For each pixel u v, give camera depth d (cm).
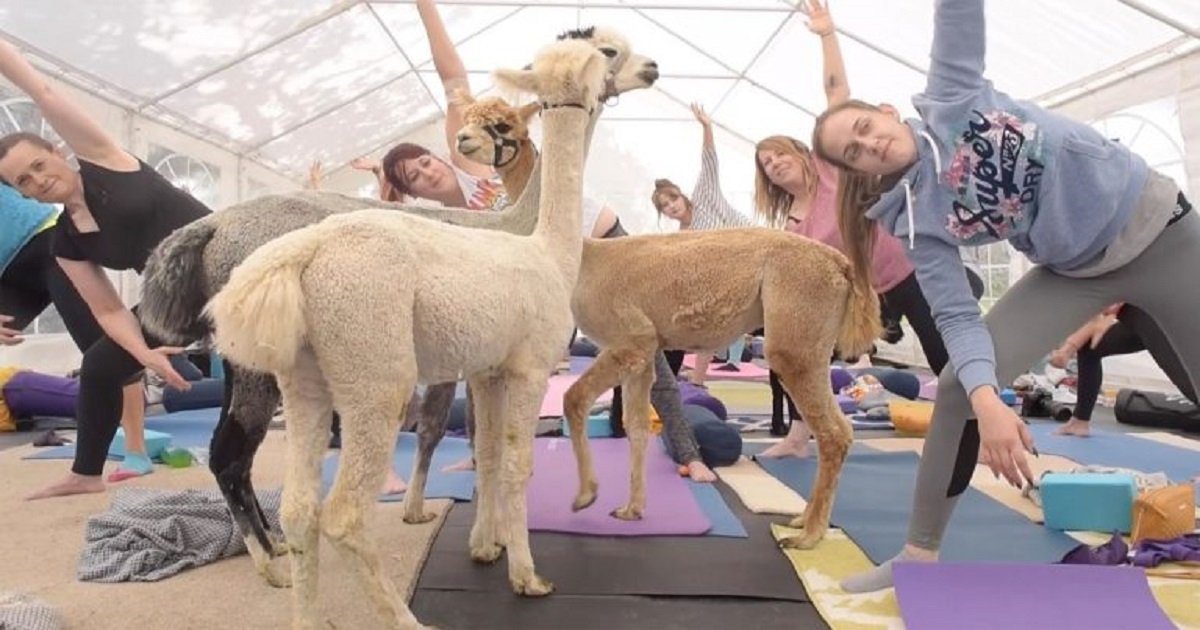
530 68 244
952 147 227
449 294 194
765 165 429
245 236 228
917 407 518
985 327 230
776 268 282
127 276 703
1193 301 231
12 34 595
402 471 394
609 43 285
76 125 293
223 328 167
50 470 410
